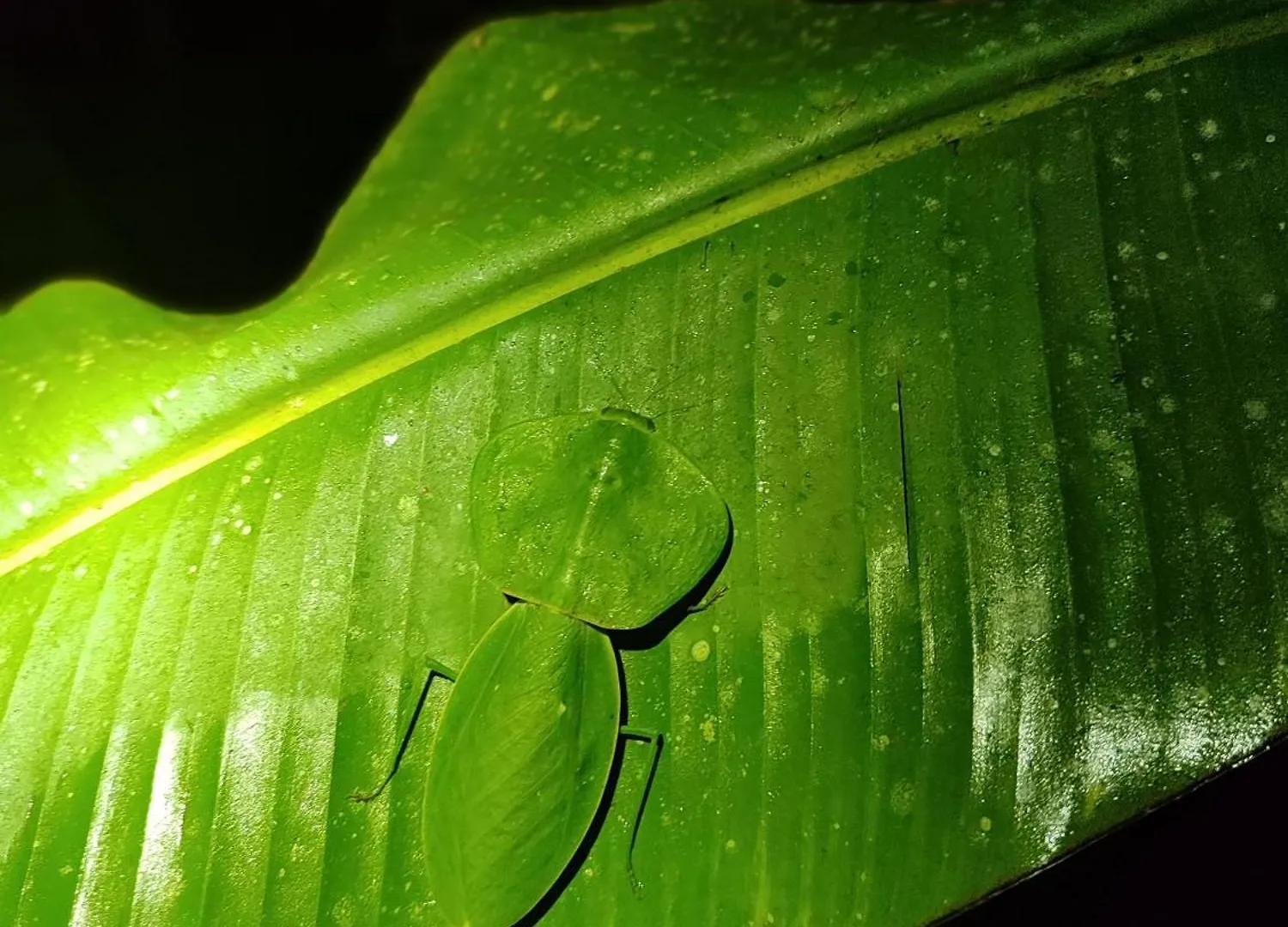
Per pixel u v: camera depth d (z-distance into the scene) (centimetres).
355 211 40
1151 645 35
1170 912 38
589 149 39
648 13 42
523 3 44
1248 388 36
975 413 37
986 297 37
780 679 37
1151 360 36
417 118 41
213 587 38
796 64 39
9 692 37
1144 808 35
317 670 37
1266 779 38
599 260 39
